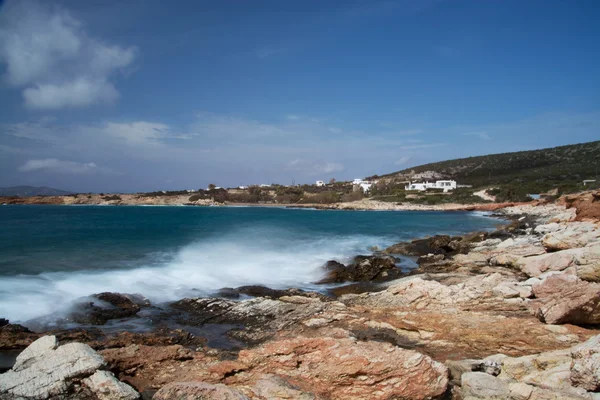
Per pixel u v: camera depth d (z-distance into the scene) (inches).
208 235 1541.6
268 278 875.4
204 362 393.7
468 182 6338.6
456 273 837.2
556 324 444.8
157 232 1660.9
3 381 310.0
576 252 722.8
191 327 537.3
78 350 340.2
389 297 613.6
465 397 290.5
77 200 7406.5
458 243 1323.8
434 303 571.8
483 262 958.4
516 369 333.7
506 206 3973.9
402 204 4950.8
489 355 394.3
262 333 501.7
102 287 706.2
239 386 314.0
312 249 1258.0
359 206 5027.1
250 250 1166.3
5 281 696.4
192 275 834.8
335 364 322.7
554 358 327.3
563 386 288.2
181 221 2508.6
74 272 795.4
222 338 494.9
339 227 2193.7
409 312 538.0
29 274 759.1
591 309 431.2
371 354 321.4
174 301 659.4
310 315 542.3
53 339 358.3
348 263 1051.3
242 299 687.1
